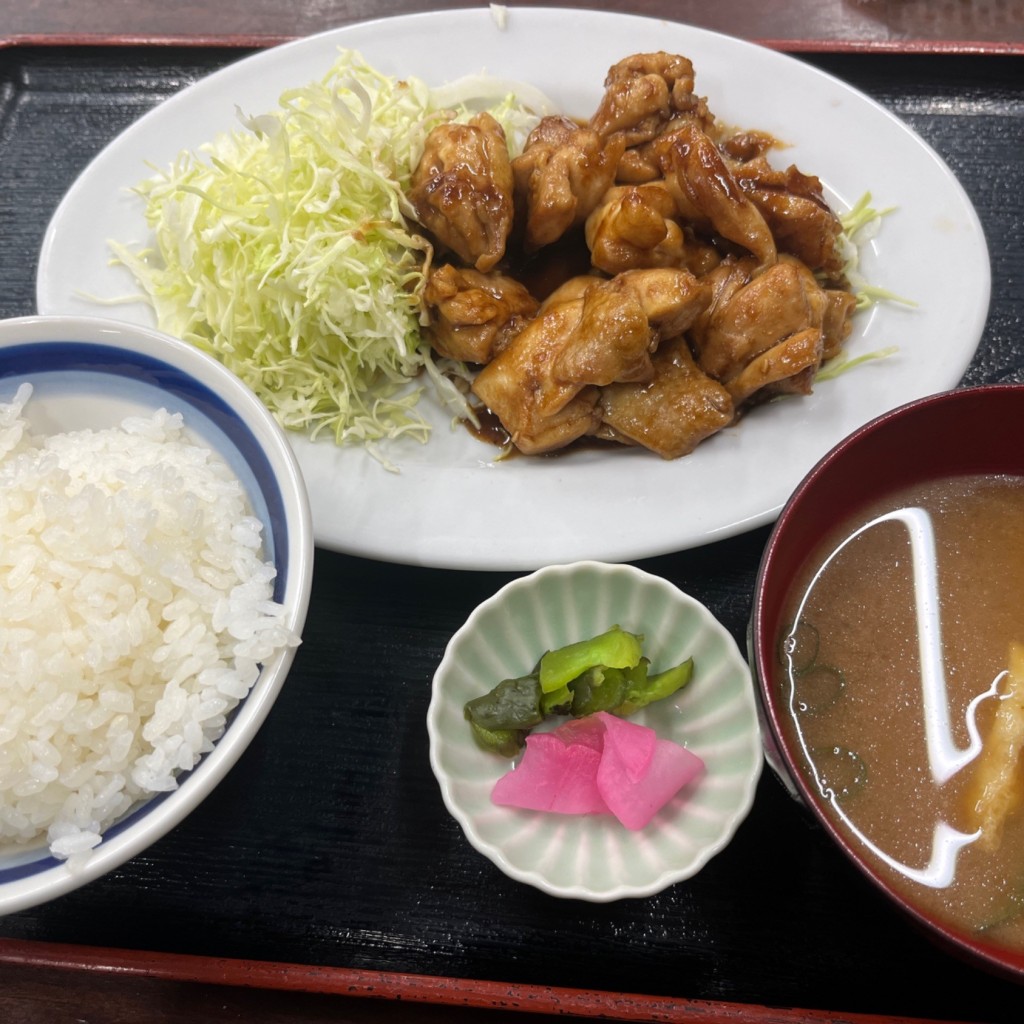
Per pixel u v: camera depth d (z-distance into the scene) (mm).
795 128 388
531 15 405
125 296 375
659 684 294
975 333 347
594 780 283
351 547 324
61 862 246
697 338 354
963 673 264
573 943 282
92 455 290
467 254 368
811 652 269
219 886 292
